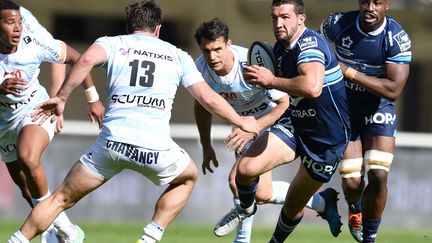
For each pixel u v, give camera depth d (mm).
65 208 20844
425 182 43188
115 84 20344
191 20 69688
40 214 20547
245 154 22172
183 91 63531
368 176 24172
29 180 22625
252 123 20656
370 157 24219
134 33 20969
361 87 24156
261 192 25016
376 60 23953
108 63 20391
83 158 20641
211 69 23766
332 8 67312
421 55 69375
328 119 21703
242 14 69562
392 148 24312
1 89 21875
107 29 70438
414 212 42969
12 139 23781
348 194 25297
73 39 69688
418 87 69562
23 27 22844
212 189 41500
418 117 69562
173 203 21125
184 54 20828
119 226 38406
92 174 20562
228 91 23891
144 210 41188
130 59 20344
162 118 20469
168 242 31609
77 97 62250
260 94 23969
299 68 20734
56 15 69188
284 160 22156
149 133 20266
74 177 20594
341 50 24328
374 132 24328
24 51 22781
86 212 40906
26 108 23312
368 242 24453
